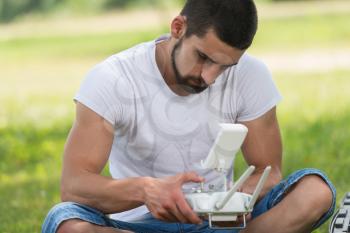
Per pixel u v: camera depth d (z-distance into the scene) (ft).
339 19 110.22
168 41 18.34
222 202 16.56
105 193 17.61
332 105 52.75
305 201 17.63
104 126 18.25
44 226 17.52
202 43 17.11
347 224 17.72
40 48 111.96
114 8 160.04
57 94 70.49
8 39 128.26
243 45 17.04
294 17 117.91
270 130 19.40
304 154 36.83
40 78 83.05
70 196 18.03
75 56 99.91
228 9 16.87
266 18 120.26
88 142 18.16
